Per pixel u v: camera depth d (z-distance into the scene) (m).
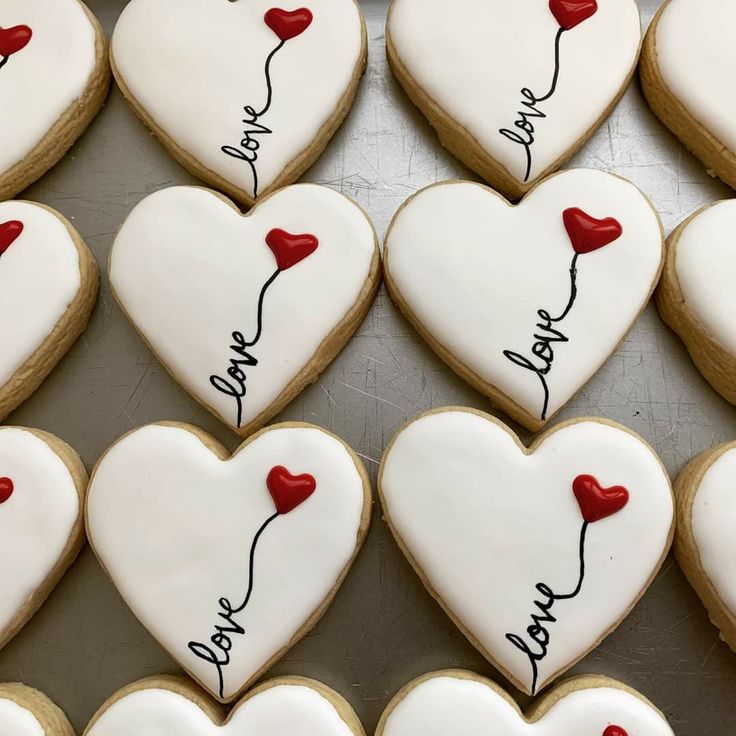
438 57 0.33
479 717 0.28
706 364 0.31
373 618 0.31
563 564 0.29
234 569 0.29
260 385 0.31
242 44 0.33
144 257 0.31
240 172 0.32
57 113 0.33
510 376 0.30
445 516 0.29
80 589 0.31
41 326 0.31
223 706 0.30
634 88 0.34
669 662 0.30
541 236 0.31
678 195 0.33
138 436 0.30
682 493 0.30
